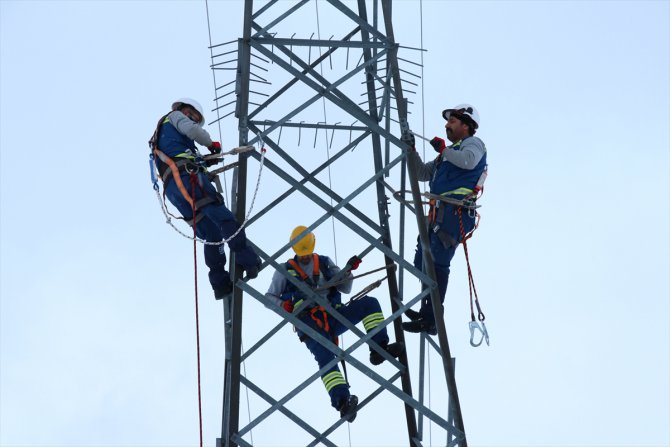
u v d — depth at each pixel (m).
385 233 33.56
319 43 28.59
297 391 28.75
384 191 33.75
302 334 31.42
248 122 29.69
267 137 31.31
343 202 28.66
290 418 31.06
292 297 31.53
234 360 28.36
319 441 30.97
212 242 28.17
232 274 29.42
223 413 31.58
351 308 31.67
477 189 30.42
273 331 31.34
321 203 28.70
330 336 31.27
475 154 30.00
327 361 31.05
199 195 27.75
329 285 31.36
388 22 29.02
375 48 30.53
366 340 28.92
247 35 28.12
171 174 28.09
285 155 32.09
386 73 30.02
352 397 30.72
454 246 30.36
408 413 33.34
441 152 30.38
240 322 28.41
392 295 33.81
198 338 27.03
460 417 28.81
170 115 28.53
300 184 28.48
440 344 28.98
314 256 31.70
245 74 28.25
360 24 28.83
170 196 28.39
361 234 28.84
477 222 30.84
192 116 29.94
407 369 33.16
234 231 27.64
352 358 28.81
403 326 30.89
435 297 28.92
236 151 27.89
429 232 30.42
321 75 30.70
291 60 30.52
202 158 28.41
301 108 28.30
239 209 28.11
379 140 33.19
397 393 28.89
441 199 29.84
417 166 31.38
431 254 29.05
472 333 29.59
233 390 28.39
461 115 31.59
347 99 30.77
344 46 28.72
